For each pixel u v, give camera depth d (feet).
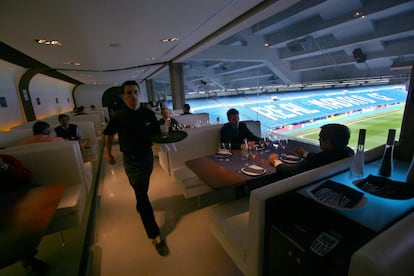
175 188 8.54
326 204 2.69
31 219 3.36
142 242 5.55
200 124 12.92
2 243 2.78
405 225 2.01
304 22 9.29
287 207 3.15
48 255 5.18
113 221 6.52
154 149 13.12
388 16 6.88
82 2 5.49
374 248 1.77
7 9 5.51
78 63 14.67
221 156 6.19
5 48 9.48
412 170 3.16
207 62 19.65
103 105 38.27
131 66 18.60
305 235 2.72
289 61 12.53
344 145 4.10
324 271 2.29
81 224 6.43
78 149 6.78
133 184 5.32
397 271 1.67
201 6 6.47
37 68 15.60
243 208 5.01
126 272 4.62
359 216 2.42
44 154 6.09
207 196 7.81
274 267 3.19
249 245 3.43
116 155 13.88
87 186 7.55
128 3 5.79
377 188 2.99
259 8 6.80
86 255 5.08
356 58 8.63
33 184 5.37
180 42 10.99
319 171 3.53
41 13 5.95
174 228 6.04
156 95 35.70
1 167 4.62
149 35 9.11
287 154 6.00
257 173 4.73
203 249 5.21
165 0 5.80
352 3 7.05
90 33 8.11
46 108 20.77
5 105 13.23
